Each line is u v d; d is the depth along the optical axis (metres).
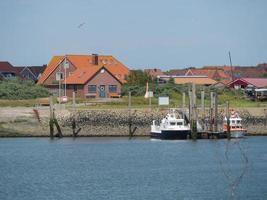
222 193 179.62
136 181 196.00
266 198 174.12
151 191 182.50
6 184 193.38
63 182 195.75
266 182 193.25
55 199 174.50
